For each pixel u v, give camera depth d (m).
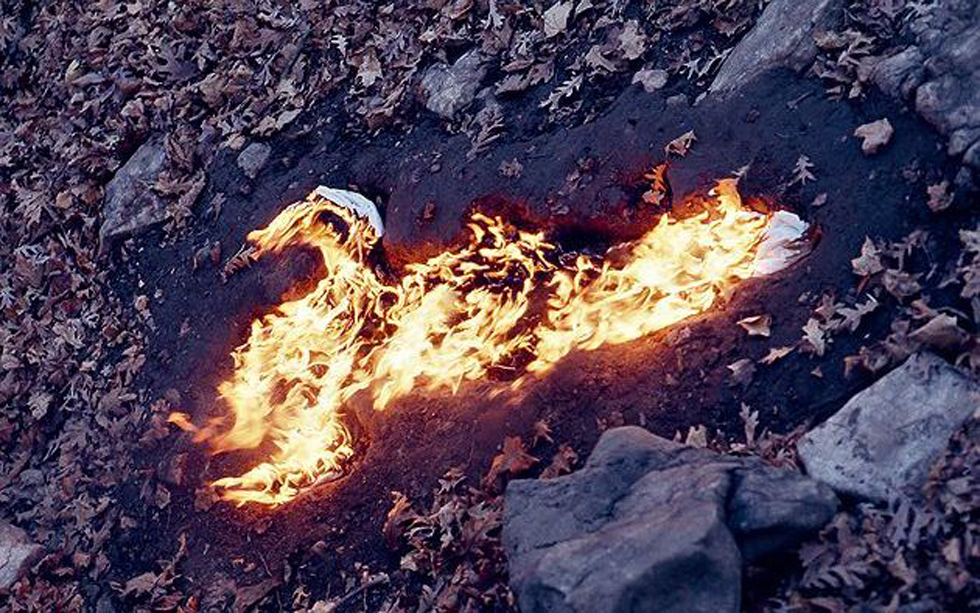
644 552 4.77
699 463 5.04
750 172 5.66
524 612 4.88
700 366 5.40
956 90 5.33
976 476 4.82
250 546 6.02
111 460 6.59
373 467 5.88
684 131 5.86
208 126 7.16
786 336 5.32
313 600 5.73
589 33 6.34
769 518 4.85
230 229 6.84
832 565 4.83
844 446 5.02
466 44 6.68
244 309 6.66
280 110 7.04
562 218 6.09
